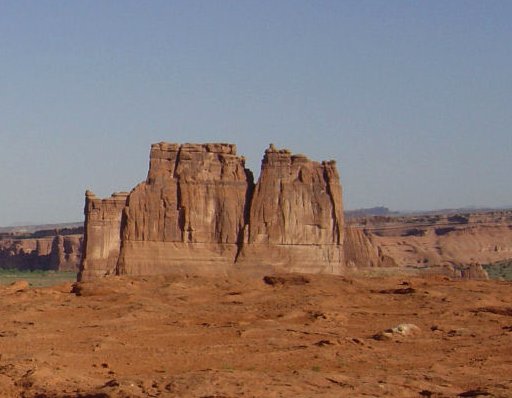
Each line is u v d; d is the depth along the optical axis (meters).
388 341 47.16
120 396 28.22
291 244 119.62
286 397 27.84
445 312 58.81
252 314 57.28
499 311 59.66
